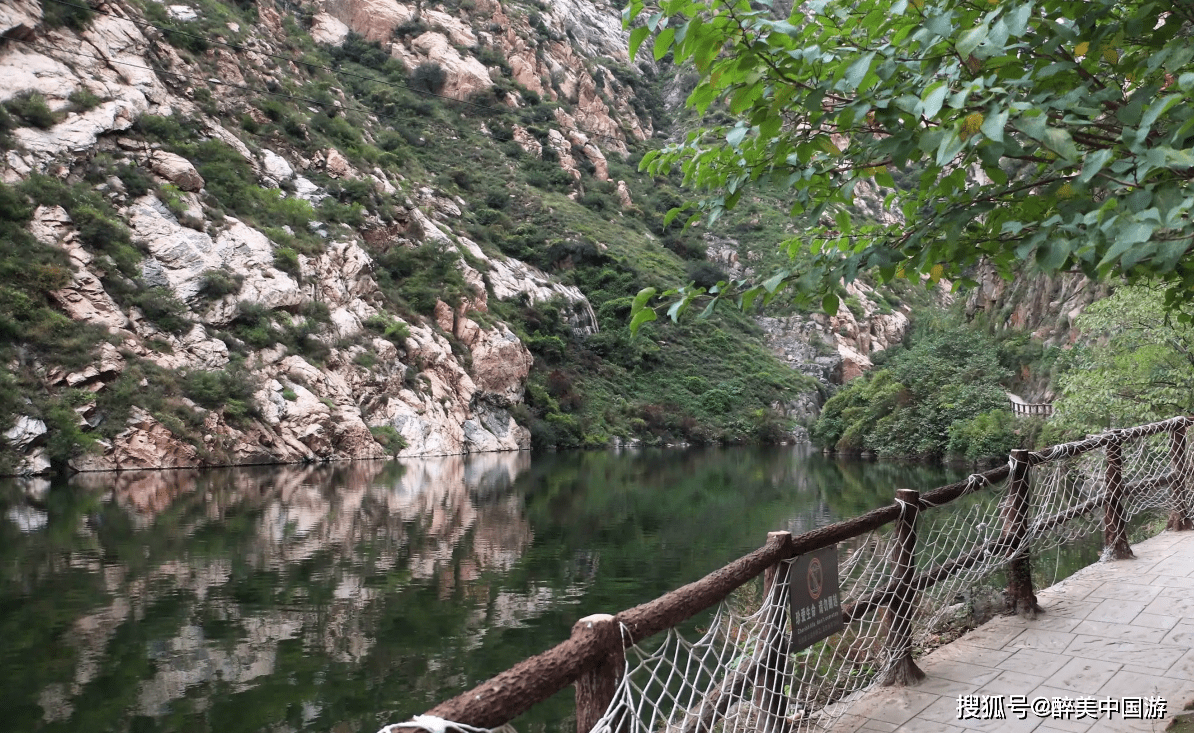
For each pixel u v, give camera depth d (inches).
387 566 460.4
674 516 693.9
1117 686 144.1
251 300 1168.8
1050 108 98.3
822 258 124.7
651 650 299.6
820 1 102.0
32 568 433.1
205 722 243.9
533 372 1801.2
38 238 967.6
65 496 695.1
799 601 117.7
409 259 1587.1
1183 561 223.6
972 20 99.3
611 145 3351.4
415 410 1343.5
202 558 466.3
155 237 1103.6
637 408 1908.2
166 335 1040.8
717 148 127.5
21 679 277.3
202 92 1439.5
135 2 1487.5
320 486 834.8
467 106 2812.5
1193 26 113.4
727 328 2513.5
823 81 108.2
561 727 240.7
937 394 1362.0
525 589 415.2
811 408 2257.6
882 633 186.9
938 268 127.5
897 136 103.6
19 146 1021.2
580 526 628.1
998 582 252.8
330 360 1240.8
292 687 273.6
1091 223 88.1
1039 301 1435.8
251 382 1081.4
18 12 1136.8
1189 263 116.3
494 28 3196.4
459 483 925.2
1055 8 102.7
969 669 156.4
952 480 1003.9
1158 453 319.0
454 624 349.4
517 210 2425.0
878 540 151.9
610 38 4121.6
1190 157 79.4
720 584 96.3
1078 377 531.5
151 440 935.0
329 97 1955.0
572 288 2150.6
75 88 1152.2
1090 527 238.4
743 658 109.3
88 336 932.6
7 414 830.5
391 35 2844.5
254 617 354.0
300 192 1493.6
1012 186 109.7
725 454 1635.1
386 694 267.9
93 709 252.8
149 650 308.7
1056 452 201.0
